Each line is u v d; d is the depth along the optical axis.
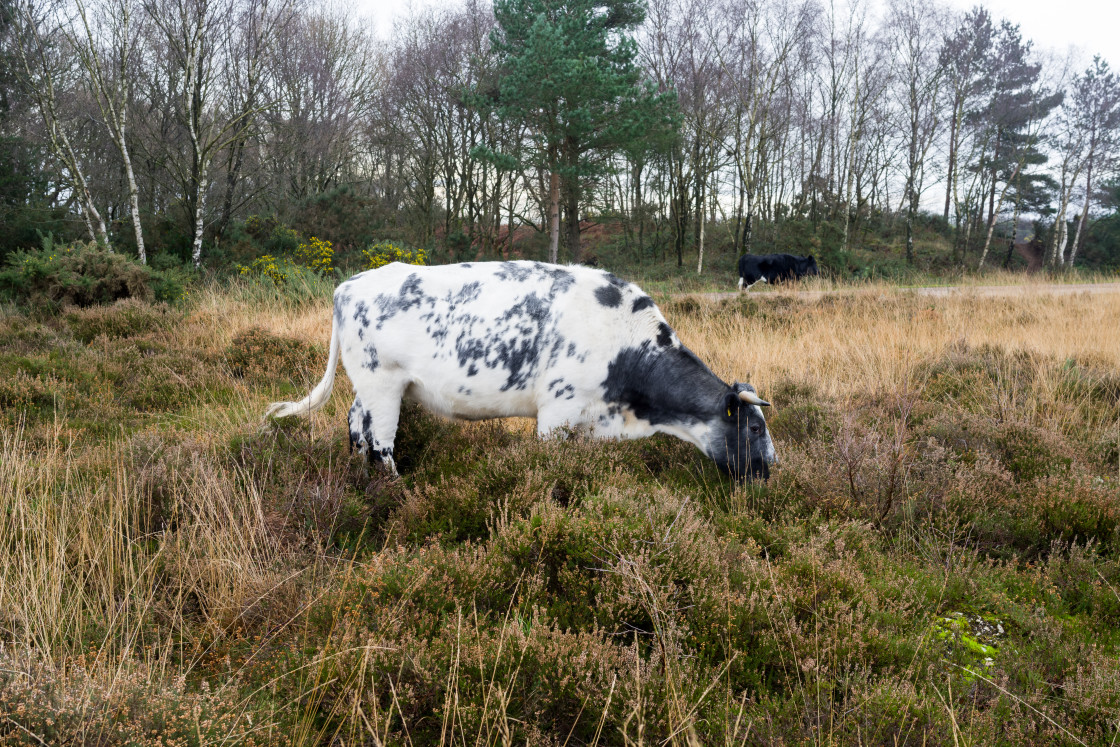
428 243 27.02
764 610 2.76
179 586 2.91
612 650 2.42
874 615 2.88
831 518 3.78
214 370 7.16
